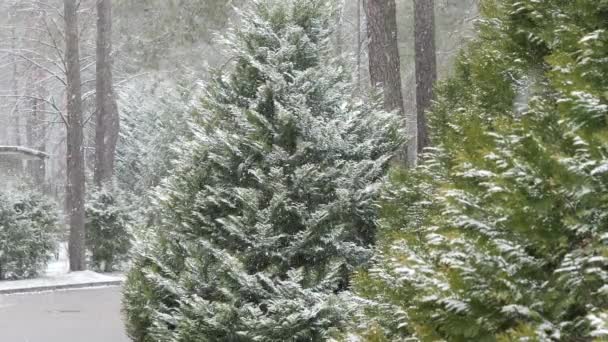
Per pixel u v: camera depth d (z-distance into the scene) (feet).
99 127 89.81
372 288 12.53
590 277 7.19
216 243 26.91
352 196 25.73
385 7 38.63
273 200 24.95
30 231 68.49
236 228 25.36
